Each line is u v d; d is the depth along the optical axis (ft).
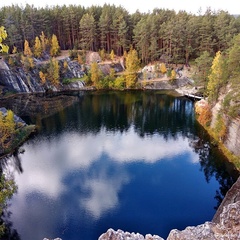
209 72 231.71
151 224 99.91
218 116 162.50
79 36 379.55
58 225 99.25
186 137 175.22
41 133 185.47
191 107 238.89
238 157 136.67
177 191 119.44
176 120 207.62
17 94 288.30
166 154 153.28
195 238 52.90
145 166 141.08
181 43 323.98
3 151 155.94
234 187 90.12
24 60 301.22
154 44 330.54
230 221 54.08
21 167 140.56
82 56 341.62
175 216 103.86
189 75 316.19
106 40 372.38
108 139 176.35
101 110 235.20
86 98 274.57
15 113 223.51
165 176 131.34
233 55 163.53
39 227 98.22
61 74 317.63
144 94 287.07
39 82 303.68
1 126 157.89
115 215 104.58
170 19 371.56
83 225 99.35
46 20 363.76
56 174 134.21
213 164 140.26
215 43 320.09
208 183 124.57
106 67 335.47
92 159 149.38
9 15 329.93
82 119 213.25
